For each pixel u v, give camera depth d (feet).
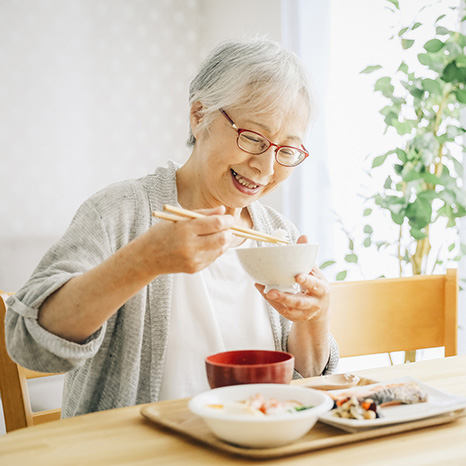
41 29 10.86
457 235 7.89
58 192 11.06
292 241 5.54
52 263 4.03
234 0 11.85
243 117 4.17
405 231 8.69
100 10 11.51
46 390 8.20
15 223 10.62
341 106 9.57
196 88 4.53
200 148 4.60
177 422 2.91
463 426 2.88
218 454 2.54
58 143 11.06
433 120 7.66
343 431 2.75
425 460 2.44
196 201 4.86
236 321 4.81
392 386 3.12
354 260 8.74
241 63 4.17
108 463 2.44
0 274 10.27
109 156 11.68
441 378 3.77
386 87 7.86
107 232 4.39
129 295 3.35
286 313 3.92
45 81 10.92
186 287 4.66
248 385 2.82
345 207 9.56
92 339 3.53
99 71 11.54
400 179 8.59
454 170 7.75
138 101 12.03
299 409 2.60
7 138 10.57
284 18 10.32
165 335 4.44
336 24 9.62
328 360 4.67
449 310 5.49
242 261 3.59
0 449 2.62
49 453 2.56
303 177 10.02
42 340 3.37
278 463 2.43
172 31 12.46
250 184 4.42
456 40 7.24
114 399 4.40
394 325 5.36
